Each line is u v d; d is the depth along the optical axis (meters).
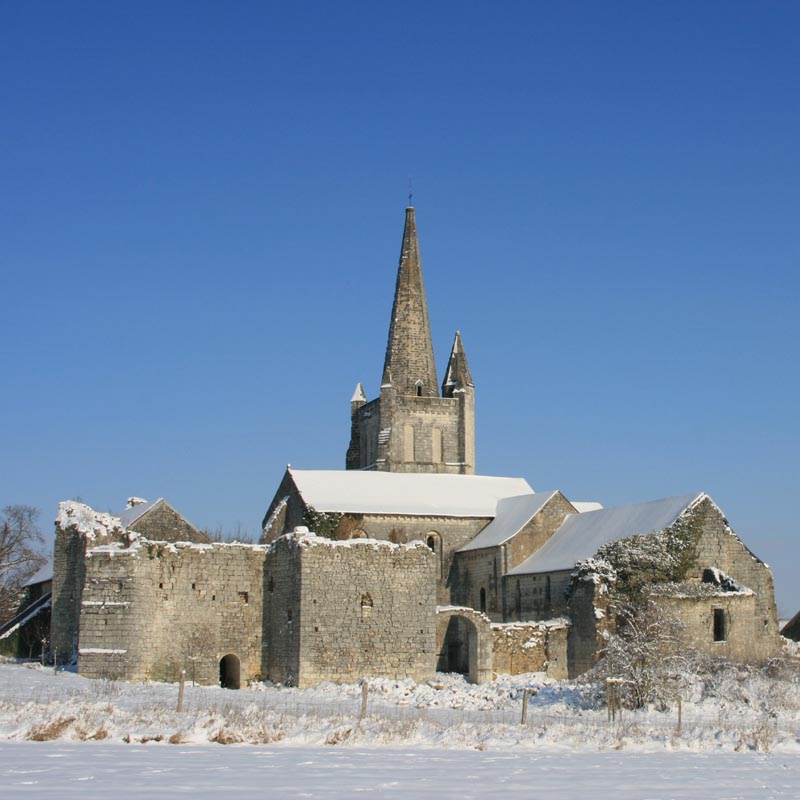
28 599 98.00
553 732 41.59
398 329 118.62
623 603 72.19
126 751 33.22
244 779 27.55
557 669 73.88
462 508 93.00
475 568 89.31
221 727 37.62
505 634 73.19
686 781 29.95
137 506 88.75
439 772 30.19
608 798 26.20
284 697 61.03
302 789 26.08
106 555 67.19
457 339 120.56
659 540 74.75
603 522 82.88
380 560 70.88
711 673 61.59
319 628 68.88
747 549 78.06
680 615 72.44
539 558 84.56
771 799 26.72
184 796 24.53
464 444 116.25
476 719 50.12
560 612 78.25
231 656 72.19
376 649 69.81
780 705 57.03
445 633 78.06
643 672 56.12
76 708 40.75
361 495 91.75
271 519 91.88
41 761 30.25
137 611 67.44
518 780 29.09
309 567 69.25
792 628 94.25
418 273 120.75
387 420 113.94
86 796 24.19
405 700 61.97
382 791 26.19
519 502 91.94
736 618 73.94
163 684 65.94
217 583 72.06
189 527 83.00
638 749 39.06
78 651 66.94
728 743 40.88
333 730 39.03
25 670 67.25
